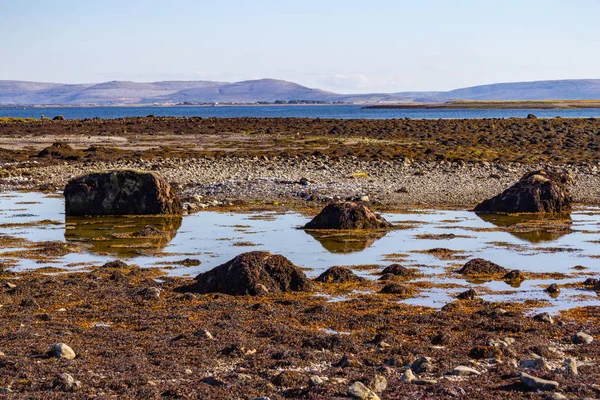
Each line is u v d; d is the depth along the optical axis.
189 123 90.69
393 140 65.31
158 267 20.34
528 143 60.53
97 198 29.84
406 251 22.48
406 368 11.62
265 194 34.69
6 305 15.66
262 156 49.81
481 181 38.25
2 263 20.72
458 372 11.22
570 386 10.46
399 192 34.91
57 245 23.31
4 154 51.72
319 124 88.12
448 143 60.81
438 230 26.12
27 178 41.06
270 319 14.66
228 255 21.95
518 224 27.41
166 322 14.30
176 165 45.56
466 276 19.11
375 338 13.27
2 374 11.07
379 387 10.49
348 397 10.02
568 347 12.90
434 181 38.31
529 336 13.48
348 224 26.12
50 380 10.83
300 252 22.34
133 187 30.00
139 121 96.56
